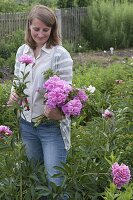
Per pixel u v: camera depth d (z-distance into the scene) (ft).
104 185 13.42
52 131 12.70
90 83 27.25
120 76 28.37
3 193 12.60
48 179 12.87
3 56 46.60
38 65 12.78
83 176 12.67
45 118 12.17
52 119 11.93
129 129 16.66
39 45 12.89
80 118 19.74
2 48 46.68
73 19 58.23
